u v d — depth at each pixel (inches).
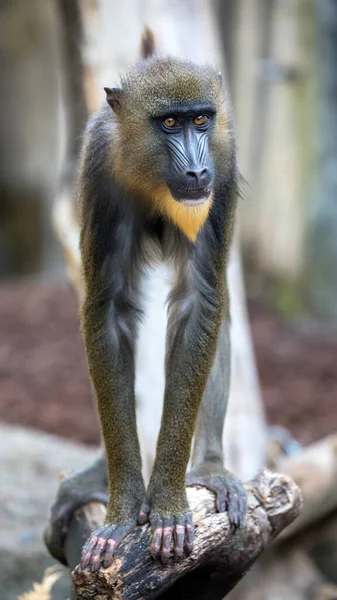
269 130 954.7
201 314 297.1
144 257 316.5
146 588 260.1
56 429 683.4
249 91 964.0
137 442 291.4
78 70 465.7
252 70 956.6
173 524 269.1
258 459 472.7
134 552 263.4
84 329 297.3
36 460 534.3
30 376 775.7
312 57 903.7
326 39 890.1
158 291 418.3
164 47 459.8
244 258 1000.2
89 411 716.0
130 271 307.9
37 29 1226.0
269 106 949.8
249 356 485.4
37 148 1258.0
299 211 942.4
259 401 531.8
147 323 426.9
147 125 287.0
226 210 299.7
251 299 979.9
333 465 482.0
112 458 287.9
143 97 286.2
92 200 296.5
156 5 459.8
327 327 909.8
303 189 935.7
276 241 968.9
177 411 289.7
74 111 474.9
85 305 298.4
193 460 313.4
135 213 306.0
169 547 262.7
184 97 281.6
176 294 303.9
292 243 953.5
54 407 721.0
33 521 467.5
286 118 936.9
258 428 477.1
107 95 294.4
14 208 1280.8
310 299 940.6
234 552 280.8
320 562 493.7
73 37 463.2
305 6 901.8
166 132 286.5
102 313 296.0
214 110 286.2
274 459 510.3
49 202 1263.5
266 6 933.8
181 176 283.0
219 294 299.4
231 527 276.4
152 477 283.3
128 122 289.4
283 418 702.5
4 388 751.7
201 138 285.9
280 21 922.1
